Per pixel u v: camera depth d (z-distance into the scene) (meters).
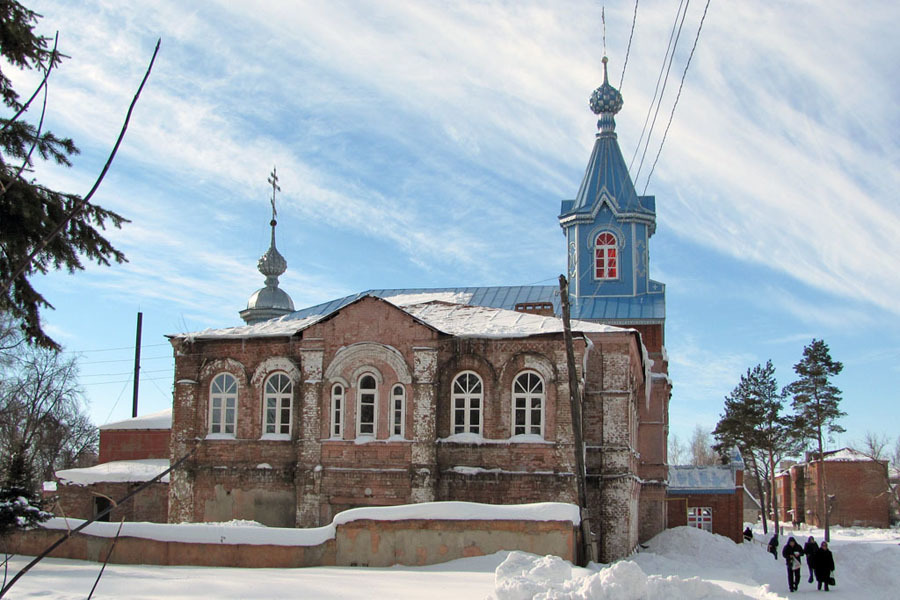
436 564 27.66
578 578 20.75
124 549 27.33
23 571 6.32
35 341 23.39
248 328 41.09
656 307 57.94
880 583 37.31
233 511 38.50
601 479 37.72
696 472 60.50
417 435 36.78
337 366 38.16
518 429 36.78
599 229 60.84
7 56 20.73
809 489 107.69
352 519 28.09
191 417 39.69
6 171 19.47
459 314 40.66
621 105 63.41
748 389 80.81
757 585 33.84
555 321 38.81
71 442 66.12
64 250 22.88
